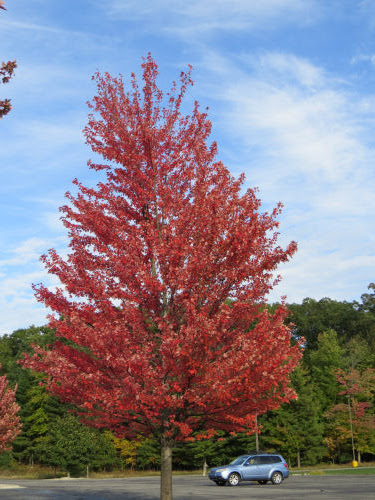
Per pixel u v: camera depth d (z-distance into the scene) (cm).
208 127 1057
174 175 1014
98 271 934
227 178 965
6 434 2723
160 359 890
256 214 884
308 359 6412
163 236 948
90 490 2722
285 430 4675
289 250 873
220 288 882
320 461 5347
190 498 2020
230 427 945
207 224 889
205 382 810
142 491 2558
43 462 6066
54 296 934
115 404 837
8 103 548
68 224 997
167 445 949
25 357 907
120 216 980
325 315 8344
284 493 2184
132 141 1011
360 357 5594
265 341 827
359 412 4947
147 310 922
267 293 885
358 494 2059
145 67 1067
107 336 808
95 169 1070
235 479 2877
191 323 799
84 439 4681
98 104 1064
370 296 8919
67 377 872
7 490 2847
